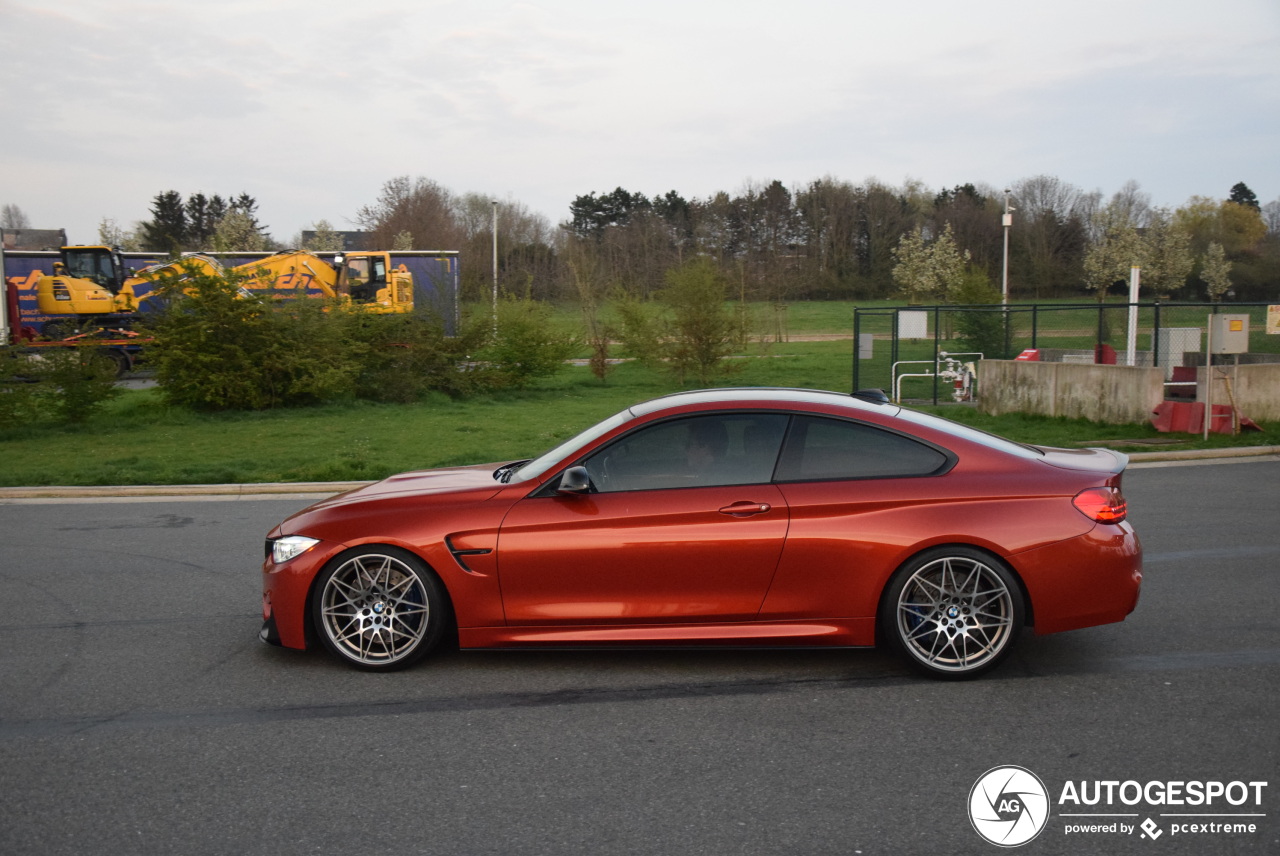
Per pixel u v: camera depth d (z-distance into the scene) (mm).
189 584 7129
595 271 32375
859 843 3287
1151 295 74562
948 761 3934
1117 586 4871
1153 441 14133
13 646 5691
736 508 4930
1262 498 9852
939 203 96750
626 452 5141
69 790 3764
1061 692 4691
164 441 16109
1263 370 15289
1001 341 25516
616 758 4008
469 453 14055
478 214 77000
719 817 3479
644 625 5016
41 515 10188
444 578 5043
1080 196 86625
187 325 20188
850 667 5125
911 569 4844
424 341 23453
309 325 21281
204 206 92875
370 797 3676
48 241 49625
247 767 3959
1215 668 4984
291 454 14258
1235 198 121438
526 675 5074
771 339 47031
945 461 5012
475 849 3275
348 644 5172
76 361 18578
